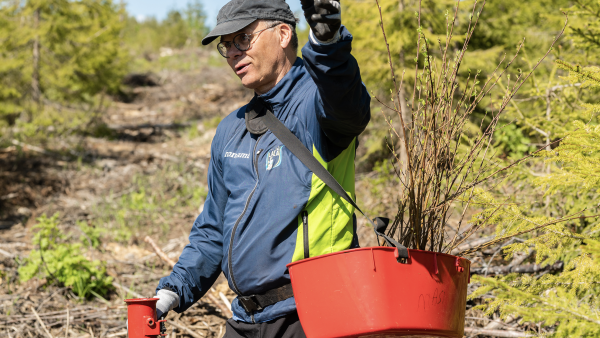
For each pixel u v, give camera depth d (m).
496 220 2.11
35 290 4.16
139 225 6.01
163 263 4.86
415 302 1.43
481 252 3.46
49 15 11.30
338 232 1.69
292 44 1.86
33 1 10.99
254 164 1.81
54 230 4.44
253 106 1.89
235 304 1.88
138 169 8.34
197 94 17.17
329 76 1.45
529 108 4.11
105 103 13.47
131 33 36.94
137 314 1.76
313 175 1.69
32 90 11.28
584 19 3.48
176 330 3.46
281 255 1.70
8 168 8.04
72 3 11.67
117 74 13.53
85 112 12.20
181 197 6.94
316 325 1.48
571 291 1.78
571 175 2.03
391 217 4.64
